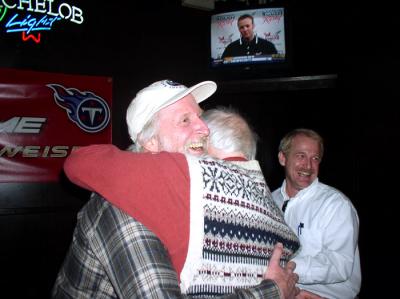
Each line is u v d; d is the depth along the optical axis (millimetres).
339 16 3818
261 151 4543
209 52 4039
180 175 770
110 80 3746
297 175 1953
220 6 4008
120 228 739
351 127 3564
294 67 4152
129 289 690
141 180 749
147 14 3988
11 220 3277
